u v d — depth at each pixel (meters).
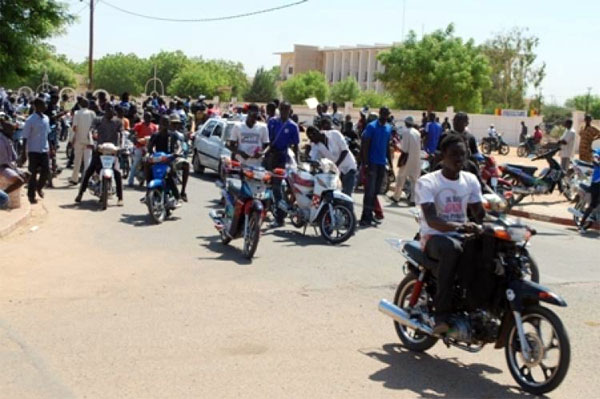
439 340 6.90
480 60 57.94
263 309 7.64
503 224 5.72
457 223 5.91
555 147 19.45
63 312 7.22
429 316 6.14
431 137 18.86
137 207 14.37
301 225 12.18
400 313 6.31
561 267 10.74
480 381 5.86
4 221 11.41
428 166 18.14
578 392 5.70
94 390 5.30
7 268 8.96
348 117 21.08
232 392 5.37
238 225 10.47
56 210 13.54
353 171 13.36
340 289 8.66
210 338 6.60
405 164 16.81
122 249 10.42
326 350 6.43
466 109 57.97
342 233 12.05
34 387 5.32
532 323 5.69
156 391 5.33
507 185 16.34
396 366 6.12
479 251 5.80
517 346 5.81
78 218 12.83
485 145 40.31
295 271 9.49
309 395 5.38
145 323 6.96
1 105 23.86
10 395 5.16
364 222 13.63
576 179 18.23
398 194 17.09
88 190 16.30
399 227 13.52
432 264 6.09
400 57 57.91
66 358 5.95
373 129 13.41
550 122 68.44
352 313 7.65
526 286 5.61
